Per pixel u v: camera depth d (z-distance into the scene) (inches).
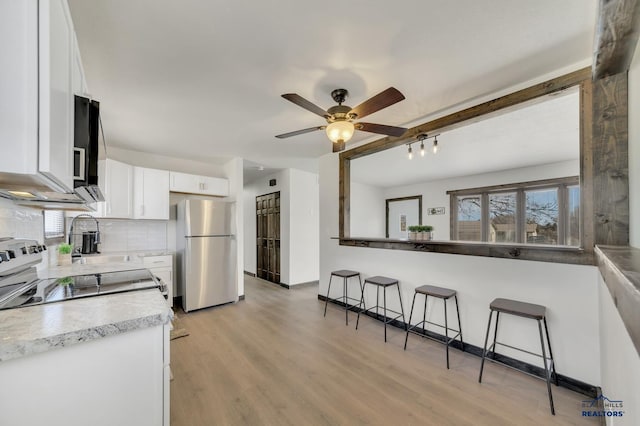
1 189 45.1
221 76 79.9
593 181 66.1
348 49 68.6
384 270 131.7
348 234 154.3
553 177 176.7
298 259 211.3
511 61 73.9
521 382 81.0
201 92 89.0
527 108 100.3
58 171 35.3
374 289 136.6
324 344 106.8
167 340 42.2
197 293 149.3
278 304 162.1
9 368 30.6
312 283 219.8
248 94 90.4
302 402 72.3
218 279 157.6
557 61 73.7
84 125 45.6
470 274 99.7
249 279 239.1
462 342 101.0
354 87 86.7
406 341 102.9
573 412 67.8
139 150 155.6
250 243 261.6
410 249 119.1
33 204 68.9
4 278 53.9
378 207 275.7
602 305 67.1
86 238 130.7
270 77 80.6
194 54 69.8
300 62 73.7
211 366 90.0
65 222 116.5
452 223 229.6
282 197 214.8
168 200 156.1
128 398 37.6
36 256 64.4
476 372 86.6
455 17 58.3
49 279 63.6
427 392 76.4
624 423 42.8
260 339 111.3
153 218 150.4
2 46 29.2
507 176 198.1
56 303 44.8
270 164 195.5
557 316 79.4
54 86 33.3
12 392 30.7
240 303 164.4
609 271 37.5
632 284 21.9
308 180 220.5
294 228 210.1
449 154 159.9
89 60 71.6
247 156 172.1
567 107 99.4
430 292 99.8
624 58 56.1
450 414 67.7
